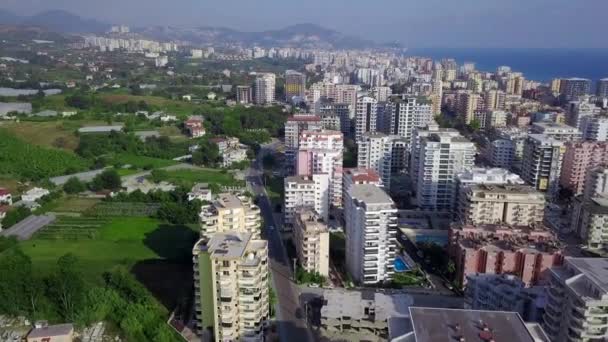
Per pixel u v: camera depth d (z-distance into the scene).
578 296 141.38
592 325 140.38
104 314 182.75
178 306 192.50
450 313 118.62
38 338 163.50
